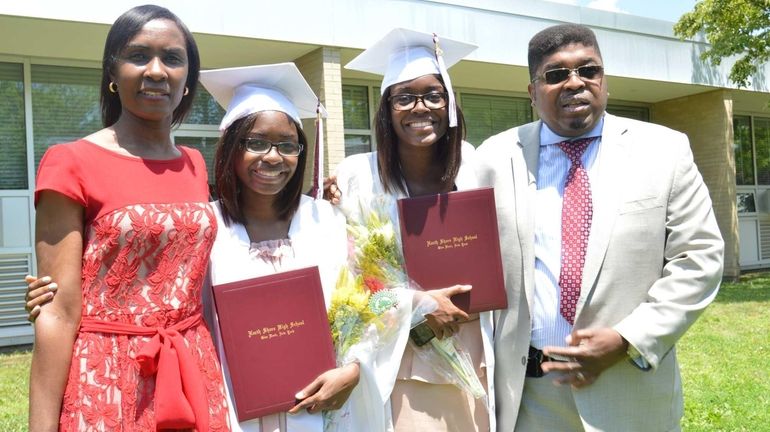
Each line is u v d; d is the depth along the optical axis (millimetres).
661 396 2541
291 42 7859
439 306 2654
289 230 2660
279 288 2404
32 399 1961
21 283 7703
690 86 12555
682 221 2492
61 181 2016
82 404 1973
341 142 8203
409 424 2797
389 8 8586
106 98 2291
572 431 2615
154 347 2045
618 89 12602
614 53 11094
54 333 1977
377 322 2650
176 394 2037
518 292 2689
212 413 2166
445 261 2725
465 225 2738
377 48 3039
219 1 7328
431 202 2758
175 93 2217
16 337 7648
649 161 2557
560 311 2592
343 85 10094
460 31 9242
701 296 2412
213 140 8820
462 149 3033
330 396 2402
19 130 7766
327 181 2959
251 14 7535
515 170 2785
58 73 7980
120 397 2010
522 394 2721
